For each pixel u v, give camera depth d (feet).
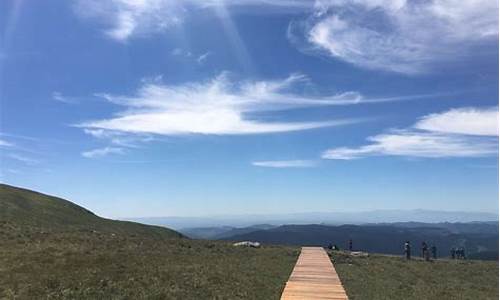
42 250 122.42
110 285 91.20
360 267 151.84
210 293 93.15
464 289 126.72
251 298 92.07
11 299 79.05
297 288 94.43
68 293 83.97
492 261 195.52
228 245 190.29
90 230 199.21
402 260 182.19
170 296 87.86
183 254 145.69
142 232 262.88
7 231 149.18
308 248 195.11
